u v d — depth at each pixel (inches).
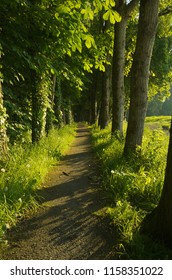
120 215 181.8
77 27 284.7
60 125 821.2
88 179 283.1
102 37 466.9
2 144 250.7
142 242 146.6
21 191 204.8
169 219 144.1
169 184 144.9
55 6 295.9
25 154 294.8
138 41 321.7
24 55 345.7
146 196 213.2
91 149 509.4
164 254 138.9
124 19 471.8
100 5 210.8
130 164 285.9
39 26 323.9
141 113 326.6
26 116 455.5
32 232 170.2
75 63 404.8
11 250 151.6
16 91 458.3
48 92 460.4
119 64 494.9
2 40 331.0
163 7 544.1
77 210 201.9
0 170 229.9
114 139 454.3
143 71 323.6
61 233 169.5
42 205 210.2
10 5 280.1
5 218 172.6
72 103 1306.6
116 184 232.2
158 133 338.6
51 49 351.6
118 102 509.4
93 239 162.6
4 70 372.8
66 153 456.8
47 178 282.7
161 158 291.1
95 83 1197.1
